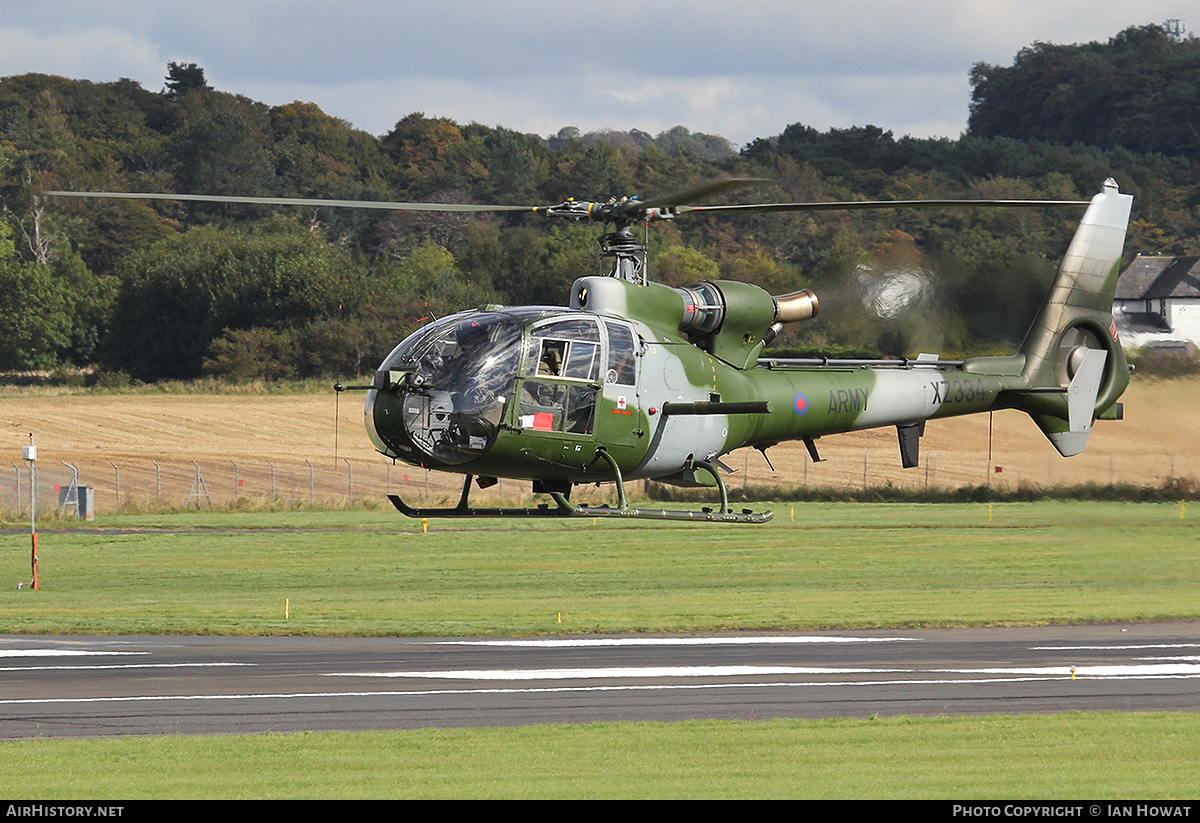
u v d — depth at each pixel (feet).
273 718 172.35
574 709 178.29
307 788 137.80
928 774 144.56
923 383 266.57
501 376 200.64
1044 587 334.03
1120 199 299.17
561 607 297.53
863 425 256.11
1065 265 294.87
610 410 208.74
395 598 318.45
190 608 295.89
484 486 217.97
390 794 135.33
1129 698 188.34
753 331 233.14
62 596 322.34
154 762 148.25
